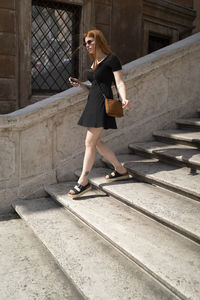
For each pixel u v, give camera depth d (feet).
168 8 26.96
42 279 7.77
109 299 6.34
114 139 13.65
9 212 12.08
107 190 10.53
